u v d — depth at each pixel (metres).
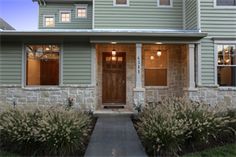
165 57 14.61
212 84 13.02
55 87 12.97
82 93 13.00
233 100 13.03
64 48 13.09
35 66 13.27
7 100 12.95
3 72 12.99
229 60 13.22
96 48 13.71
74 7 20.81
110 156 7.12
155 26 14.88
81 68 13.06
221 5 13.28
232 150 7.38
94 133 9.45
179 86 14.51
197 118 7.74
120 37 12.77
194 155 7.14
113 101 14.67
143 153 7.41
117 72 14.73
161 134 7.23
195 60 13.17
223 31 13.21
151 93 14.41
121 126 10.55
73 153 7.37
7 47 13.02
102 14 14.82
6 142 7.61
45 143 7.25
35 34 12.56
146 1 14.94
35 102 12.92
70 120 7.48
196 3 13.33
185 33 12.55
